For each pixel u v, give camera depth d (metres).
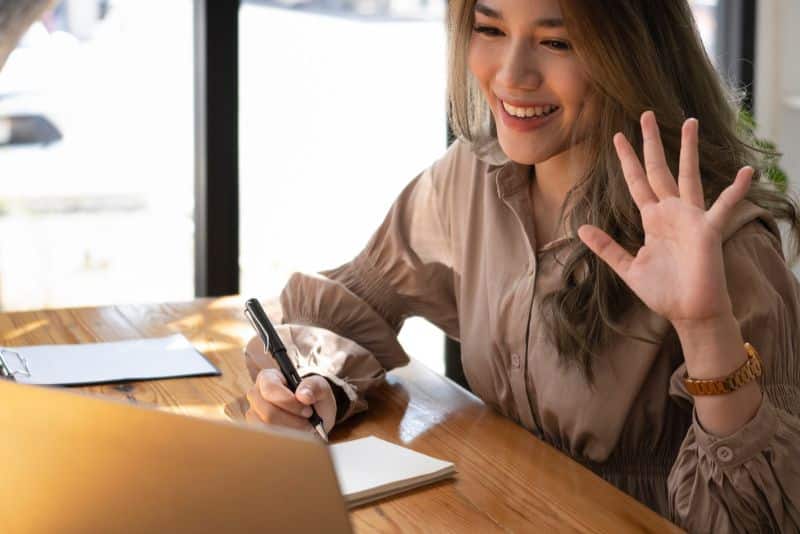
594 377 1.52
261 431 0.77
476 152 1.73
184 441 0.80
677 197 1.22
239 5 2.92
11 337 1.90
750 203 1.46
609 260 1.24
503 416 1.56
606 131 1.51
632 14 1.46
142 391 1.61
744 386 1.22
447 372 3.21
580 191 1.55
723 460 1.23
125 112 3.18
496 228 1.70
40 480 0.86
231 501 0.79
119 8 3.12
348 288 1.90
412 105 3.45
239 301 2.15
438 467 1.31
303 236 3.39
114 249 3.33
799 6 3.99
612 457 1.56
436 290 1.89
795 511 1.23
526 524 1.18
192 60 2.99
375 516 1.20
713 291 1.18
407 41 3.43
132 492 0.82
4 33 2.82
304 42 3.31
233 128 2.97
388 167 3.46
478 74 1.57
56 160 3.27
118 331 1.94
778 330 1.35
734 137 1.58
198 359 1.76
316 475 0.76
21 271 3.34
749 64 3.99
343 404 1.54
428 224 1.87
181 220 3.18
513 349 1.64
